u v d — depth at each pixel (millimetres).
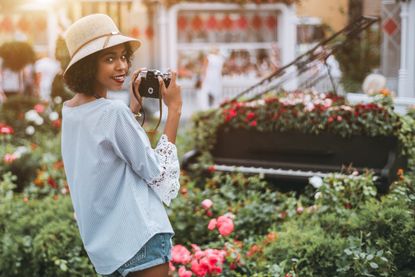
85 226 3369
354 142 6527
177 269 4918
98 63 3357
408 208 5004
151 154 3314
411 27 9484
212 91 15570
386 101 6535
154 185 3375
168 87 3555
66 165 3471
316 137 6695
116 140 3287
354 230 4855
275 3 16531
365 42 12805
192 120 7320
